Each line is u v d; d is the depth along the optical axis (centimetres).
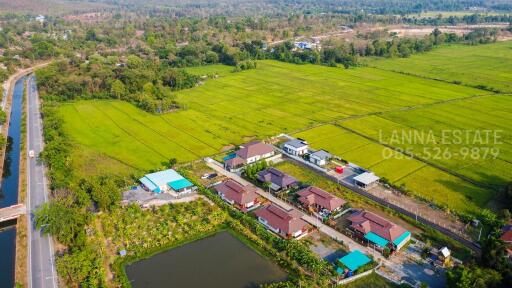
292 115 19875
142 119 19700
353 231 10775
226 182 12775
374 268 9406
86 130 18275
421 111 19962
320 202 11812
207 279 9219
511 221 10869
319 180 13625
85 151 15950
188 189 12925
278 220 10850
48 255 9838
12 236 10925
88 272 9181
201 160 15150
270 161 14875
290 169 14462
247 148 15062
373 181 13038
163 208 11825
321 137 17075
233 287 8975
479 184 13025
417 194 12438
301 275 9188
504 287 8356
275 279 9206
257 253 10094
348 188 13050
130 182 13375
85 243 10075
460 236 10456
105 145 16588
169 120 19475
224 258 9925
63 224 10219
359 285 9006
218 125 18688
